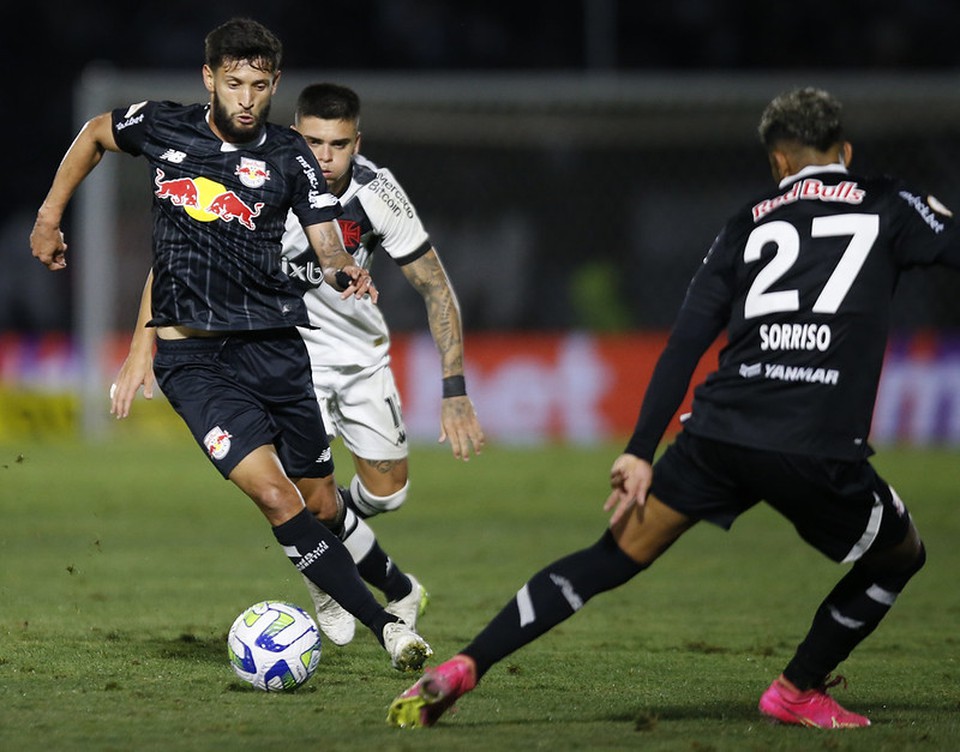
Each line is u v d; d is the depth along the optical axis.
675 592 26.52
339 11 82.56
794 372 13.38
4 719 14.27
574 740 13.38
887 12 80.75
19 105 80.25
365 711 14.89
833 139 14.04
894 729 14.33
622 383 57.47
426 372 57.59
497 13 83.44
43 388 59.41
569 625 22.44
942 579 28.59
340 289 16.05
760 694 16.53
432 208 74.12
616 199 74.44
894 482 45.47
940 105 64.56
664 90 58.62
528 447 56.94
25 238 74.69
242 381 16.94
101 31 81.75
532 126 69.31
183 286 16.53
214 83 16.12
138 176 63.16
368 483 21.48
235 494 42.97
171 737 13.40
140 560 29.84
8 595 24.69
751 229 13.78
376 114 68.38
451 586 26.73
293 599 24.67
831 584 27.72
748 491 13.82
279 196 16.41
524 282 73.44
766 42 81.75
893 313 64.12
